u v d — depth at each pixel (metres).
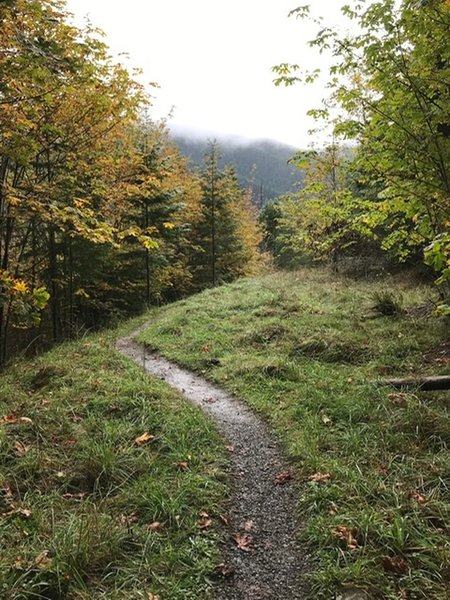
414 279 15.10
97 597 3.14
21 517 3.91
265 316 12.14
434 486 4.21
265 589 3.28
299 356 8.55
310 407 6.21
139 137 17.91
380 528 3.60
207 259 28.84
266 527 3.96
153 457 4.93
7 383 7.36
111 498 4.27
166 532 3.81
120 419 5.87
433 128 5.41
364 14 5.05
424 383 6.12
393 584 3.16
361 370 7.47
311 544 3.69
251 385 7.45
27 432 5.35
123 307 20.80
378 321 10.34
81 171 9.99
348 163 7.22
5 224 11.53
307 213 18.64
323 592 3.15
